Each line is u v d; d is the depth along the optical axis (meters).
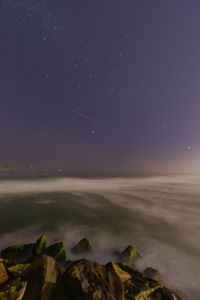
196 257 7.01
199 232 9.73
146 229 10.12
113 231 9.75
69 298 2.70
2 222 11.16
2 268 3.29
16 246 6.09
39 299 2.54
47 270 2.97
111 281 3.06
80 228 10.16
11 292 2.59
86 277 2.91
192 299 4.73
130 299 3.18
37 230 9.71
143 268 6.10
